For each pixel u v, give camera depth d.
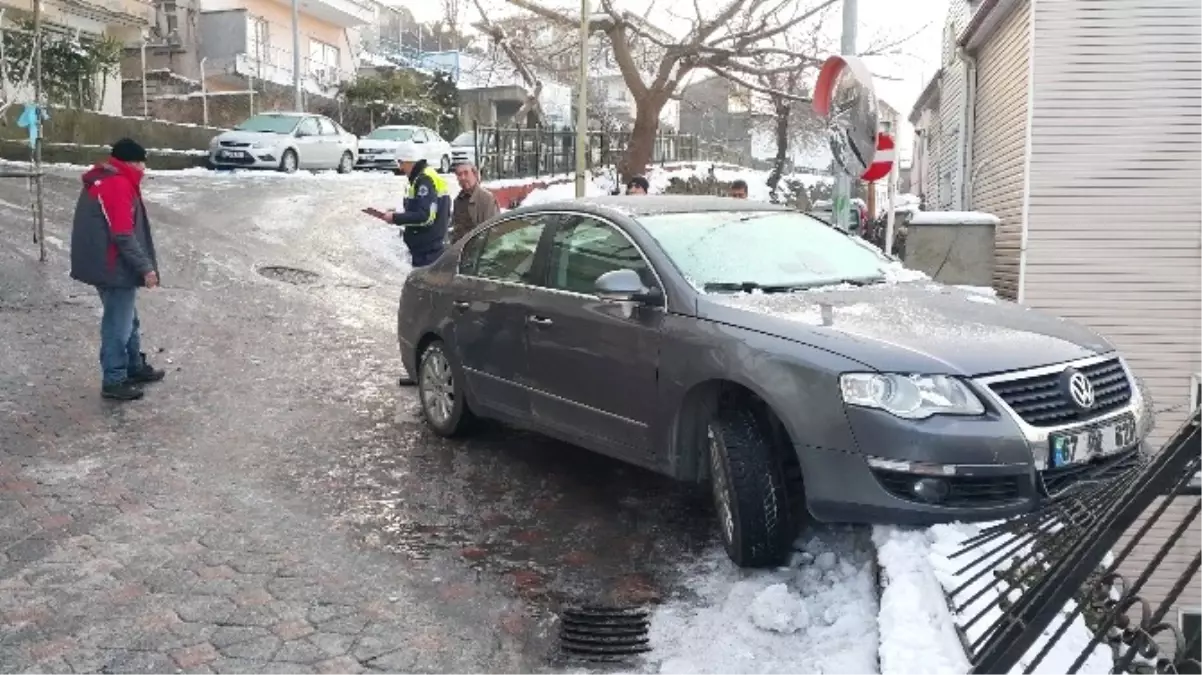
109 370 7.09
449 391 6.41
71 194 15.21
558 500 5.46
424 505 5.38
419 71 38.75
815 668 3.62
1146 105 11.36
